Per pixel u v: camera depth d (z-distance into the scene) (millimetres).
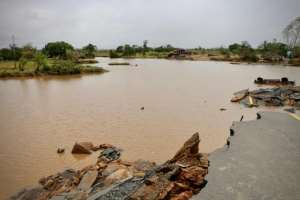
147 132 13688
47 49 87312
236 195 4008
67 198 6164
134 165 8422
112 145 11727
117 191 5672
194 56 105250
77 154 10961
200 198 3961
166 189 5043
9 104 22219
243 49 89750
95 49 139625
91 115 17703
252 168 4906
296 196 3947
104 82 37156
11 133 13961
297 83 34000
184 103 21500
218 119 16297
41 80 41719
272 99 21109
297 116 8898
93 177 7527
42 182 8289
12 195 7367
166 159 10094
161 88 30234
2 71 48031
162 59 103000
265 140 6457
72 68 49969
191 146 6605
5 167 9766
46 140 12758
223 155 5578
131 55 117938
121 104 21344
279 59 74250
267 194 4012
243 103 21125
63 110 19484
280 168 4875
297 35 74938
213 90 28422
